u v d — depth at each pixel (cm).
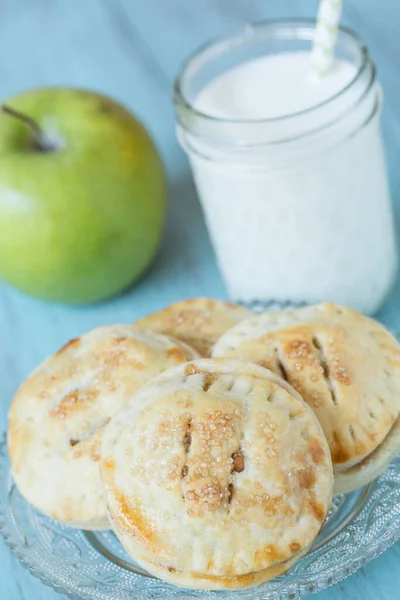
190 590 47
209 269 64
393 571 49
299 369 49
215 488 45
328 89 54
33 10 84
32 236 58
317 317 51
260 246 56
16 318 64
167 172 69
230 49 57
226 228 56
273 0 77
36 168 57
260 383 48
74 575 49
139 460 46
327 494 46
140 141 60
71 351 53
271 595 46
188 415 47
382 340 51
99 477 49
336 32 53
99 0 83
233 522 45
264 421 46
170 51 76
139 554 46
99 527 49
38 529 51
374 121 54
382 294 58
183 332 54
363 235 56
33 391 52
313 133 52
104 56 77
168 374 49
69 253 59
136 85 75
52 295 61
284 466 46
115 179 58
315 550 48
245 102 55
